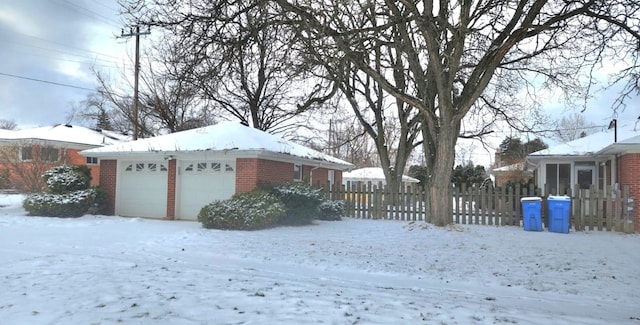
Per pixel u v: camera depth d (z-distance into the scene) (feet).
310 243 38.40
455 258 32.78
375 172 134.21
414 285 25.31
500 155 153.17
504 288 25.11
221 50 36.83
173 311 16.43
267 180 58.44
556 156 70.59
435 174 51.16
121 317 15.60
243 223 46.50
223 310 16.67
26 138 98.12
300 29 37.99
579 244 39.73
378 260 31.78
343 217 63.36
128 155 60.13
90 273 23.45
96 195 60.64
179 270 25.67
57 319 15.34
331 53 43.55
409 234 44.88
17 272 23.48
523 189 54.44
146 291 19.44
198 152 56.59
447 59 48.83
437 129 51.44
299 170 70.64
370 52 49.96
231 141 58.70
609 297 23.35
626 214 49.55
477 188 55.88
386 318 16.22
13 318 15.39
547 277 27.35
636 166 51.88
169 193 59.98
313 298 19.12
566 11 42.63
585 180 72.95
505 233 47.11
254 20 36.19
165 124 95.04
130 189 62.28
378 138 76.33
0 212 60.44
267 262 31.22
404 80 66.69
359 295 20.56
